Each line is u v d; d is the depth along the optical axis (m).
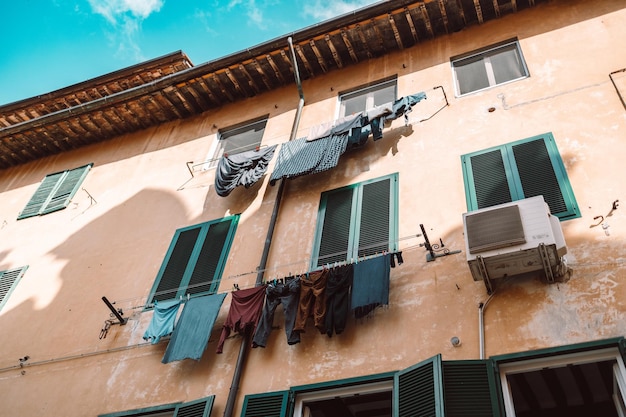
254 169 9.91
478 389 5.50
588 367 5.87
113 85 13.88
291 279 7.52
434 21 10.87
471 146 8.47
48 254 11.23
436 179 8.26
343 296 7.00
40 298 10.18
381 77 10.98
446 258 7.12
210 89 12.59
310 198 9.20
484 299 6.46
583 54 8.91
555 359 5.64
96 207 11.91
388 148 9.27
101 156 13.62
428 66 10.54
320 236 8.44
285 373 6.88
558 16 9.91
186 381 7.42
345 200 8.79
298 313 7.07
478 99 9.20
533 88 8.84
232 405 6.73
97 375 8.16
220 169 10.16
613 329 5.57
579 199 6.91
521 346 5.86
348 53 11.62
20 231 12.30
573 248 6.45
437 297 6.76
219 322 7.93
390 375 6.20
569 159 7.45
